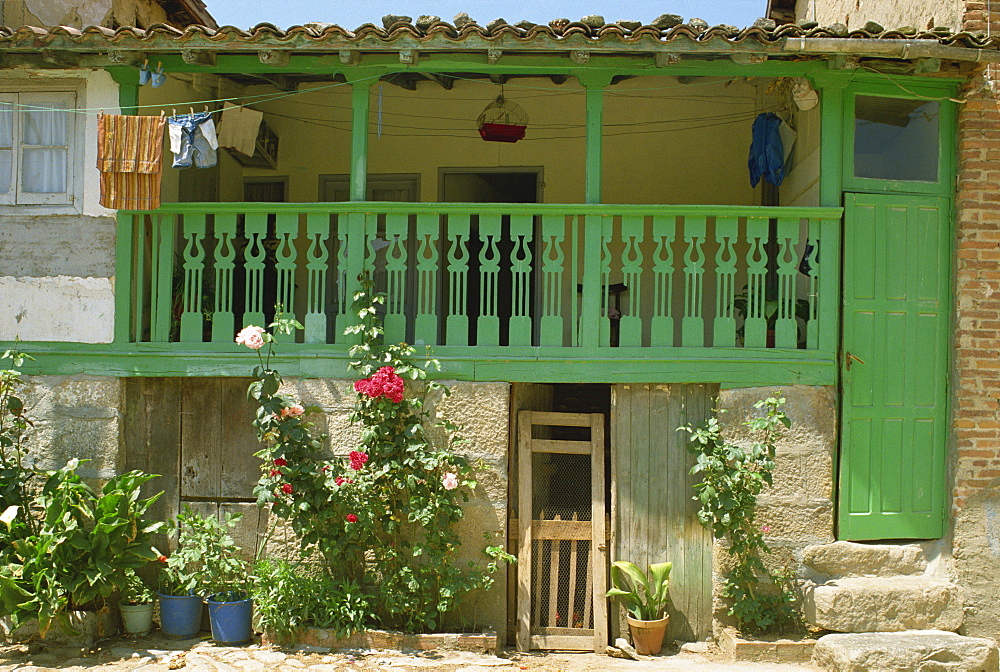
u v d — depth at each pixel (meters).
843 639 6.18
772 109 8.62
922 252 6.86
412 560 6.67
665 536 6.91
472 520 6.75
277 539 6.89
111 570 6.21
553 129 9.33
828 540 6.66
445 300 9.59
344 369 6.82
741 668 6.15
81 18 8.22
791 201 8.00
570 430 7.30
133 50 6.55
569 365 6.81
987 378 6.71
